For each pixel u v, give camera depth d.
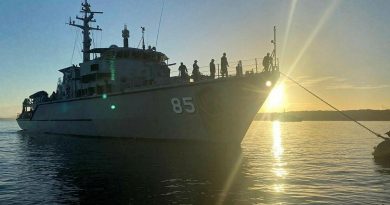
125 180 13.38
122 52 30.00
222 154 20.92
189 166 16.50
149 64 31.11
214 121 23.16
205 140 23.70
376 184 12.66
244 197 10.70
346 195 10.95
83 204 10.20
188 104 23.36
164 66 32.12
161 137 26.00
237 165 17.08
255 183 12.72
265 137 44.56
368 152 24.33
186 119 23.97
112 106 28.53
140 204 10.12
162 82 27.28
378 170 15.98
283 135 49.78
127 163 17.59
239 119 23.02
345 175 14.52
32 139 35.69
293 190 11.62
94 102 30.53
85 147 25.78
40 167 17.11
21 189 12.20
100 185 12.60
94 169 16.08
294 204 9.88
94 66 31.06
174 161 17.98
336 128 78.19
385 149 20.53
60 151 24.00
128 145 25.53
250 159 19.73
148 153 21.20
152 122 26.02
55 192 11.69
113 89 29.42
